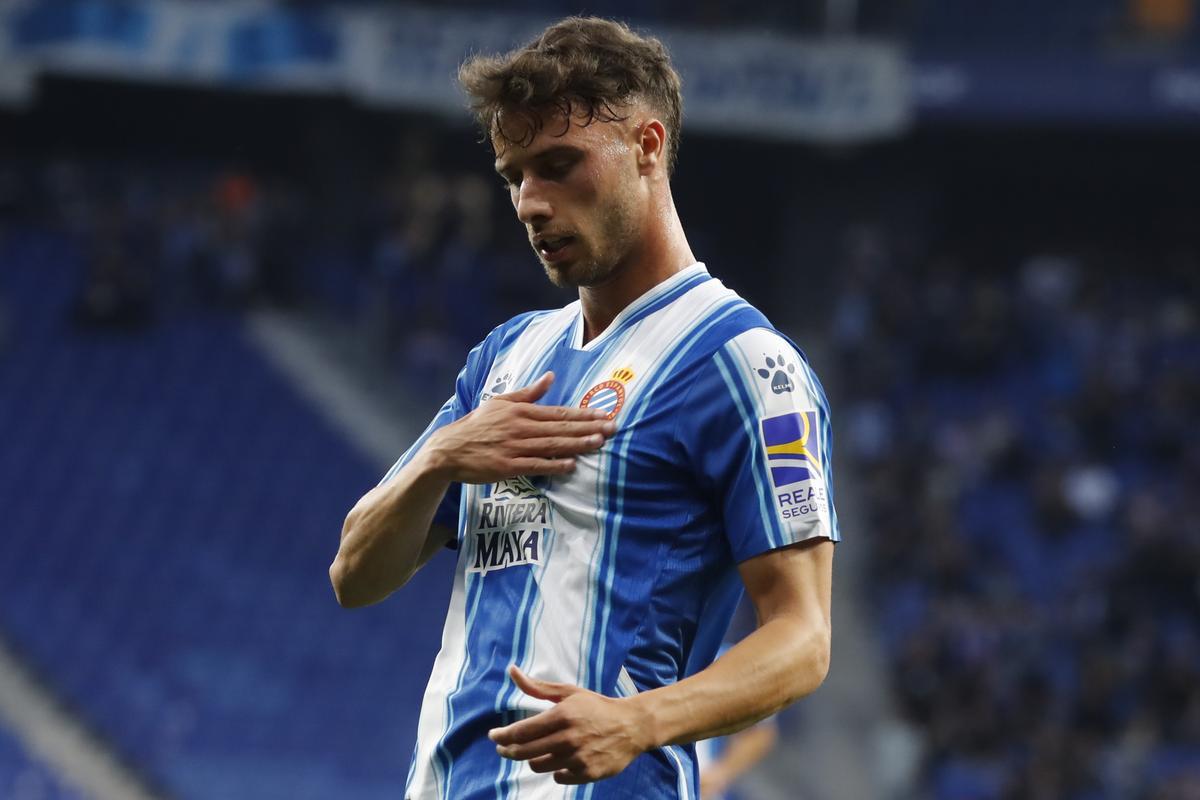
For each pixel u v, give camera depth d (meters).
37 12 68.69
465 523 8.91
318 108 75.62
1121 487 66.38
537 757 7.58
